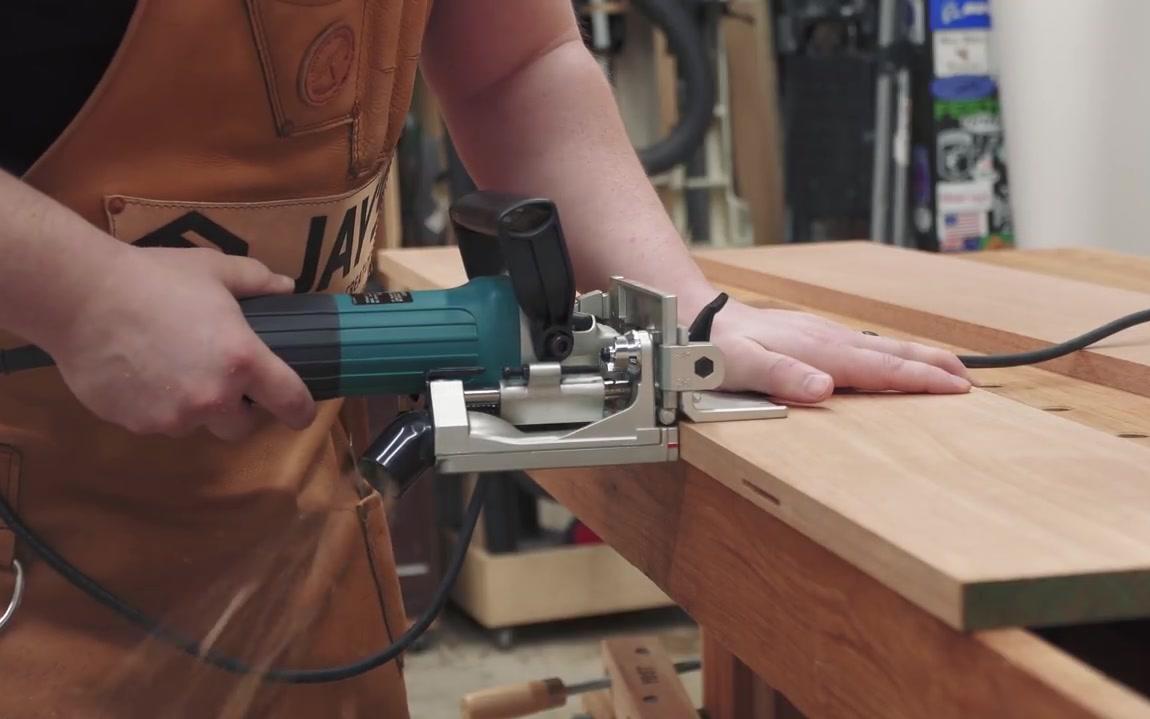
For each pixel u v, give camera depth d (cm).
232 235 71
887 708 48
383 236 215
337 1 67
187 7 63
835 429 65
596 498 85
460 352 66
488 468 63
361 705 84
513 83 85
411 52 76
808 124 243
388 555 88
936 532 47
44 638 70
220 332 58
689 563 68
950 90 216
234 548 77
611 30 250
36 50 65
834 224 249
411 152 232
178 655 74
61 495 72
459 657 222
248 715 76
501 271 73
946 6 214
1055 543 46
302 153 71
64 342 57
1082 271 125
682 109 237
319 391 65
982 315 96
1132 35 203
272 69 67
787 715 112
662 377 66
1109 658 53
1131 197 209
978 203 218
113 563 73
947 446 61
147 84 65
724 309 78
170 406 57
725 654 115
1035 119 212
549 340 65
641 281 80
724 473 61
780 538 57
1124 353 82
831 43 243
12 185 57
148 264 58
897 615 47
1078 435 63
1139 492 53
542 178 84
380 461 61
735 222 260
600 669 214
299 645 78
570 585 225
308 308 65
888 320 102
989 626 43
